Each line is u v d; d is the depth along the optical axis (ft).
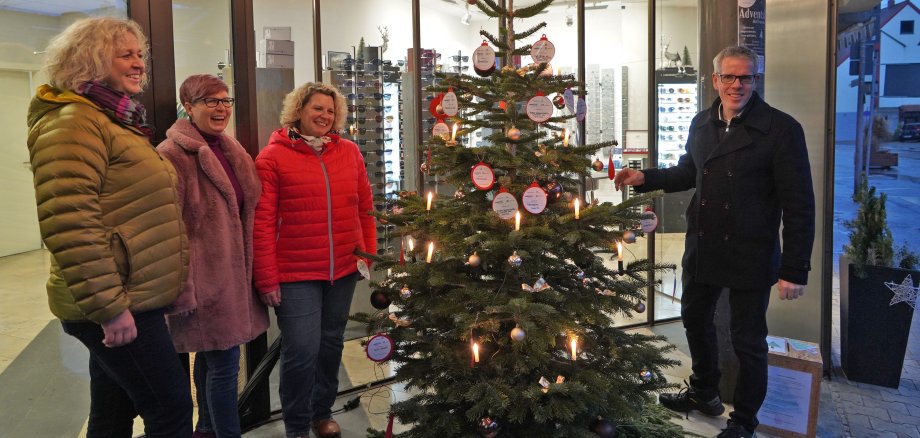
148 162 5.93
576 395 6.75
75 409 8.84
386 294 7.80
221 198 7.64
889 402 10.78
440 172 8.02
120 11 8.43
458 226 7.35
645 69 18.33
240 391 10.33
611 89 18.83
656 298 16.62
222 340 7.68
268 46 12.21
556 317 6.95
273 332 12.59
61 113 5.38
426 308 7.54
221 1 9.46
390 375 12.12
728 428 8.91
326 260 8.78
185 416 6.31
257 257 8.26
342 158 9.12
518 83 7.27
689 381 10.59
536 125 7.63
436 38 18.60
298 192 8.54
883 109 23.68
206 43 9.37
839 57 23.70
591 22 19.10
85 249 5.25
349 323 14.56
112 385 6.51
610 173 8.20
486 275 7.86
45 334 8.44
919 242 21.61
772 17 12.35
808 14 11.71
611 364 7.60
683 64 17.65
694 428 9.65
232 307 7.75
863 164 24.21
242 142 9.75
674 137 17.62
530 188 6.94
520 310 6.45
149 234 5.86
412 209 8.07
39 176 5.24
